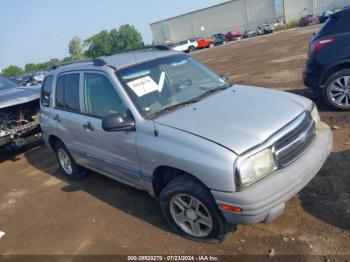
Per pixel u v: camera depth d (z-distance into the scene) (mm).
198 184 3174
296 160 3158
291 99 3789
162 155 3326
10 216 4922
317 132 3645
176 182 3348
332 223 3385
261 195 2830
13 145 6965
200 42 44750
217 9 66438
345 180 4035
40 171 6508
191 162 3059
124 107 3812
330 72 6434
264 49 23172
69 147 5184
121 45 101938
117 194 4887
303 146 3264
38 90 7680
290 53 17359
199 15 69000
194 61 4742
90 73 4328
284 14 58938
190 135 3186
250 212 2840
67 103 4926
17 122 7234
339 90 6402
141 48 5262
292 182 2967
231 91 4113
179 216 3555
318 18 45625
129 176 4051
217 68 18125
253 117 3307
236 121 3262
